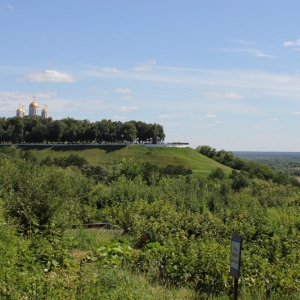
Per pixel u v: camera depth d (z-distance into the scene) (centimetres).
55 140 12619
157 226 1750
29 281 833
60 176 2342
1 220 1277
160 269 1115
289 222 2061
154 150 11462
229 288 1021
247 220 2109
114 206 2608
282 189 5709
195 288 1053
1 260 879
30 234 1408
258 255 1275
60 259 1066
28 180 1869
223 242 1584
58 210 1591
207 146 13988
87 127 12825
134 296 846
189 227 1886
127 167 4512
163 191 3338
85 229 1769
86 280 865
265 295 977
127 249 1288
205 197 3244
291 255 1244
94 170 6253
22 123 12550
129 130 12706
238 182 6844
